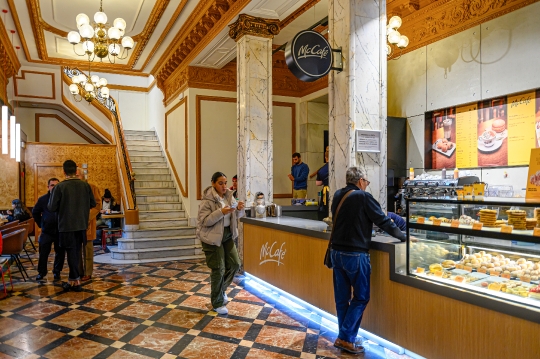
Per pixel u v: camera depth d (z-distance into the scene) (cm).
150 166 1166
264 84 685
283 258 511
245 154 667
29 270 703
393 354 347
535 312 236
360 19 439
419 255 326
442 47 633
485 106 570
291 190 1022
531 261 273
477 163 582
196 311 474
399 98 715
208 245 459
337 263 347
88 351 360
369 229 345
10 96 1154
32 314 464
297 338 388
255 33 676
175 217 971
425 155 663
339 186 447
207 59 884
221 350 362
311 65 423
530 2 507
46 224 625
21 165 1109
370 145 438
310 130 1009
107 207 1053
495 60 552
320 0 656
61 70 1241
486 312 266
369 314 366
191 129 932
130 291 566
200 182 939
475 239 312
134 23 867
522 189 518
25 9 782
